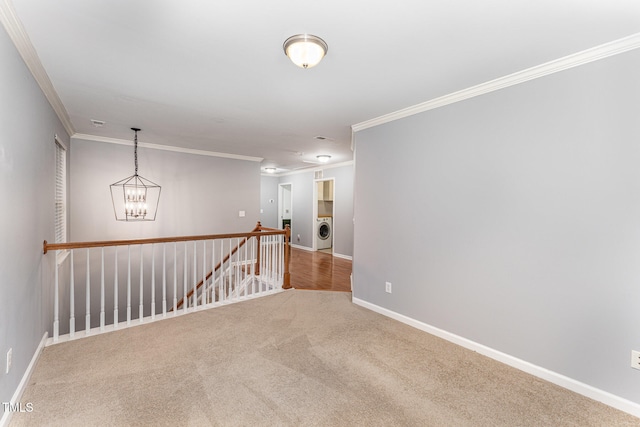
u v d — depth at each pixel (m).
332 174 7.36
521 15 1.60
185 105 3.09
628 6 1.51
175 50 2.00
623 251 1.88
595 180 1.98
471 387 2.09
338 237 7.19
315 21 1.67
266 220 9.02
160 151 5.13
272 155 6.02
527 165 2.28
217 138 4.56
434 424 1.73
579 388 2.05
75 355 2.43
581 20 1.64
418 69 2.25
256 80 2.47
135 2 1.50
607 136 1.92
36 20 1.66
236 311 3.53
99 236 4.56
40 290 2.46
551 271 2.18
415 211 3.08
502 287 2.44
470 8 1.54
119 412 1.78
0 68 1.60
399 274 3.26
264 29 1.75
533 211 2.26
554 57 2.05
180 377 2.15
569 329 2.10
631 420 1.79
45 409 1.79
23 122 2.00
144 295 4.99
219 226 5.84
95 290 4.51
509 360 2.39
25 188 2.05
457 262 2.73
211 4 1.52
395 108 3.12
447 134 2.79
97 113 3.36
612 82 1.90
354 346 2.68
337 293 4.28
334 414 1.80
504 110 2.39
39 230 2.44
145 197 4.82
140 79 2.46
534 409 1.88
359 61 2.13
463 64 2.16
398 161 3.25
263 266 5.01
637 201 1.83
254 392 1.99
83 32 1.79
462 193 2.68
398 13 1.59
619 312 1.90
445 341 2.79
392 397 1.97
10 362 1.74
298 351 2.57
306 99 2.89
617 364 1.91
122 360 2.37
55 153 3.20
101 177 4.57
